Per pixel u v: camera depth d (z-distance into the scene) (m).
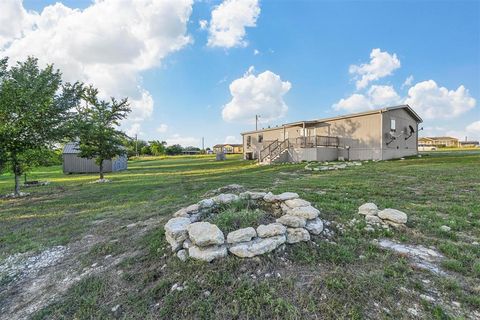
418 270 2.12
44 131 8.86
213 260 2.26
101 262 2.82
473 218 3.45
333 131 17.44
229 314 1.71
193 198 5.99
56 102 9.28
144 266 2.53
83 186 10.25
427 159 13.41
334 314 1.62
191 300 1.88
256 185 7.47
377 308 1.66
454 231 2.99
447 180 6.50
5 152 7.89
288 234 2.60
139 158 43.31
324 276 2.04
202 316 1.72
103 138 12.07
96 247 3.25
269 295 1.83
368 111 15.11
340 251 2.47
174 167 20.16
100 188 9.34
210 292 1.94
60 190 9.33
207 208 3.66
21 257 3.21
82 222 4.67
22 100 7.98
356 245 2.66
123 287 2.23
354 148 16.09
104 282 2.34
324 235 2.90
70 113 9.88
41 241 3.74
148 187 8.98
